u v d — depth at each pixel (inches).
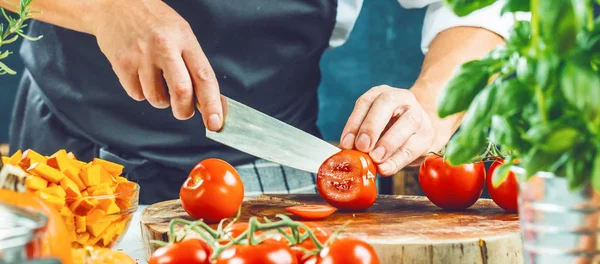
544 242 26.3
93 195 41.8
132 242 50.3
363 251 29.9
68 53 69.9
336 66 123.5
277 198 58.4
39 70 72.1
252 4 67.9
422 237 41.5
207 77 51.4
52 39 70.8
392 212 51.9
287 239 32.0
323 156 54.7
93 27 57.6
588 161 24.3
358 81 123.7
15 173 28.3
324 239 34.0
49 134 73.9
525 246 27.7
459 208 52.6
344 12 72.1
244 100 71.4
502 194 50.6
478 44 67.9
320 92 124.8
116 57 55.1
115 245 43.4
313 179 72.8
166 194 72.1
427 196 53.2
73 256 31.5
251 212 52.7
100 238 41.6
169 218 48.8
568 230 25.7
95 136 71.6
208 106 50.6
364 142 54.3
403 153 57.6
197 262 30.1
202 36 68.4
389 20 121.1
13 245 22.5
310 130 77.1
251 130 52.7
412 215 50.3
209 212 48.0
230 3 67.4
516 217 48.9
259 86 71.0
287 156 53.9
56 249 27.7
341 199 52.0
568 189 24.9
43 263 19.7
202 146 71.2
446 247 40.0
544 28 23.1
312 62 73.7
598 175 24.0
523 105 26.0
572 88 23.1
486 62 27.6
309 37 71.2
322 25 71.1
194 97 52.6
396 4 120.3
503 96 26.0
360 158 52.8
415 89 64.9
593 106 22.9
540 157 24.6
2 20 109.0
